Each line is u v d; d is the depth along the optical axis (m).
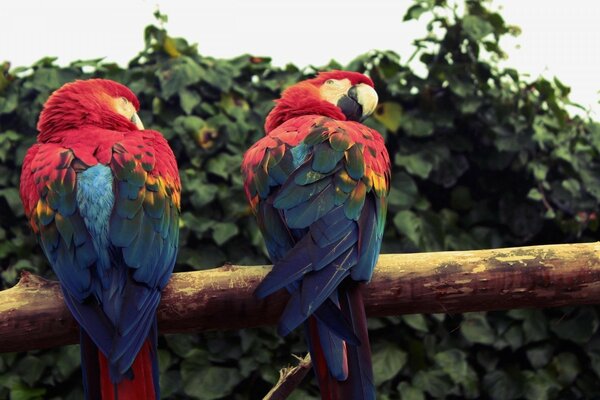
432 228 4.42
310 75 4.67
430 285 2.41
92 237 2.46
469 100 4.53
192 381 4.24
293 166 2.64
